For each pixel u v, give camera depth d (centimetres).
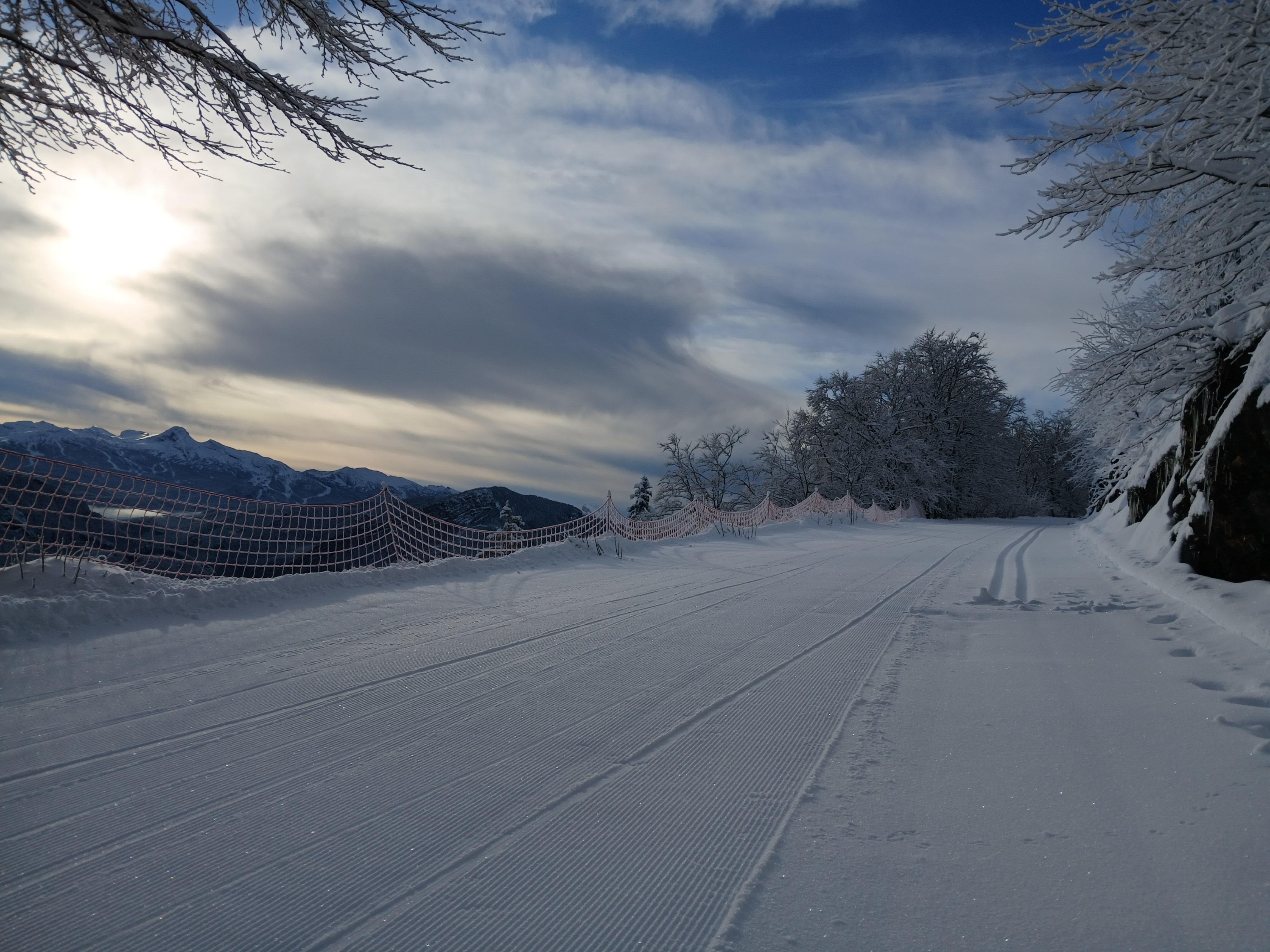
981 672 579
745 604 897
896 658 628
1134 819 320
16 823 320
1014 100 777
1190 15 661
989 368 4609
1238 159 684
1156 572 902
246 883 276
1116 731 429
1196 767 368
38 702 473
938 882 274
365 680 546
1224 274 787
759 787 364
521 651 646
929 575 1180
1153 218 888
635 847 304
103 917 254
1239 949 229
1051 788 356
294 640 665
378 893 270
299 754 403
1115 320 1453
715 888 273
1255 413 754
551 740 429
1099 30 711
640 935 245
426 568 1069
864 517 3266
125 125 708
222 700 492
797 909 258
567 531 1582
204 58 656
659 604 898
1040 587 1015
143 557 834
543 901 265
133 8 633
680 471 4959
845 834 314
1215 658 570
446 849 302
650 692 526
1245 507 764
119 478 815
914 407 4575
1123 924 244
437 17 728
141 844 304
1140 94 702
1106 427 1474
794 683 550
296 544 1019
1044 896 262
